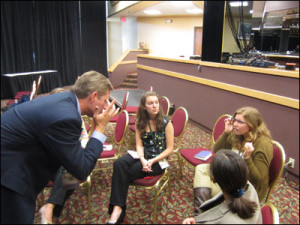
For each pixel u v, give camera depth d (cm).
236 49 390
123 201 178
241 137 176
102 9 1006
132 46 1183
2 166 99
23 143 102
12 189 100
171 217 203
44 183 116
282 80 266
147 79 652
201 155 224
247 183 106
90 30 975
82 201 218
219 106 379
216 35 385
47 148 104
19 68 760
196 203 142
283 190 248
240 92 328
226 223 89
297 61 469
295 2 456
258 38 521
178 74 486
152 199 226
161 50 1105
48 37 831
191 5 766
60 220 190
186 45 1051
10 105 366
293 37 484
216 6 381
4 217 102
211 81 388
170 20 1048
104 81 120
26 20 760
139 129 208
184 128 250
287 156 265
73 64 928
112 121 336
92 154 116
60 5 849
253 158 161
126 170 183
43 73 741
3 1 695
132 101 411
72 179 146
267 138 166
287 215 212
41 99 110
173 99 522
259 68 295
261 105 297
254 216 89
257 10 514
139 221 197
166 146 206
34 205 112
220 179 95
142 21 1115
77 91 117
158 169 193
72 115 105
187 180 258
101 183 248
